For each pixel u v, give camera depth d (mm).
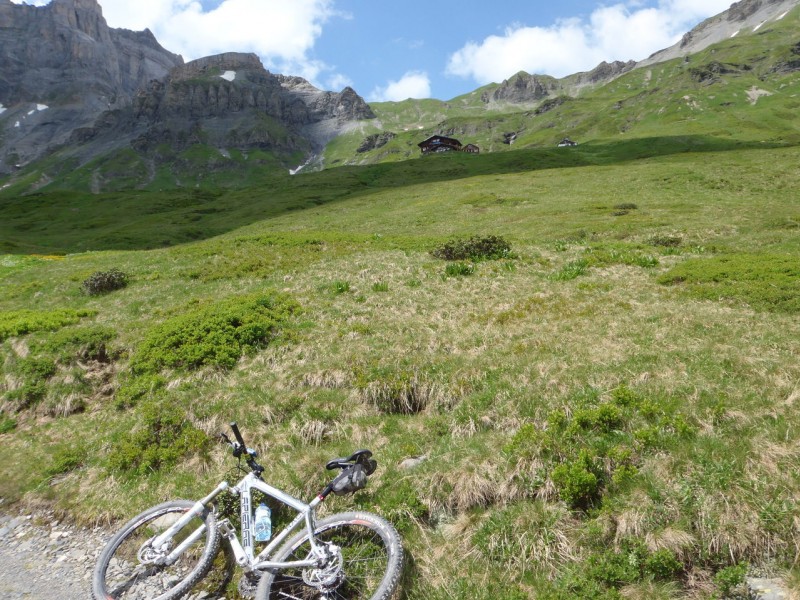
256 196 120500
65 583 8570
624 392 9789
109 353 16969
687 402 9445
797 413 8617
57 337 17641
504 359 12750
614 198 62219
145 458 11492
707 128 179625
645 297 17609
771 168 68750
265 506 7562
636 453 8391
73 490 11250
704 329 13438
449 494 8664
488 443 9484
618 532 7160
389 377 12711
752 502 7066
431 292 20000
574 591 6707
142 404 13625
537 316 16125
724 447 7969
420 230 54406
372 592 7043
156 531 9125
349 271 24125
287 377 13453
